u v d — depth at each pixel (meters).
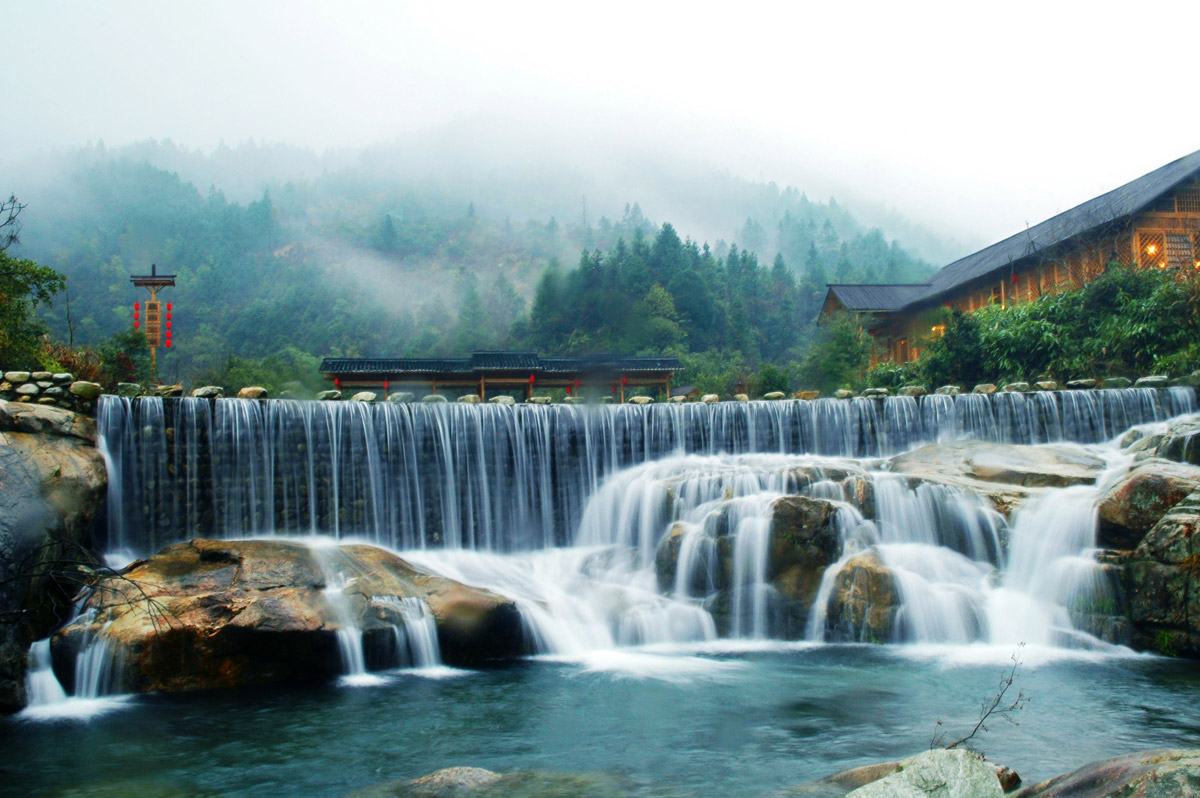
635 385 37.31
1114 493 15.64
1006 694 12.02
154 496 16.83
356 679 13.30
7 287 20.62
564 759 9.61
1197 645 13.88
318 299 190.00
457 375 34.97
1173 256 34.75
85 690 12.20
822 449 23.19
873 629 15.41
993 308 33.66
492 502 20.33
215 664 12.73
